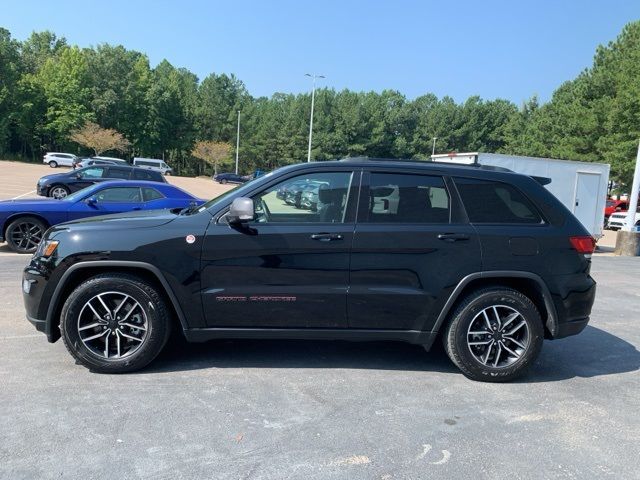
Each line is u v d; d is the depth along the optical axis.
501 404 4.07
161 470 2.98
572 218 4.65
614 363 5.19
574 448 3.42
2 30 82.31
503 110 91.69
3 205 10.03
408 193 4.47
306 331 4.38
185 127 90.44
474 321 4.46
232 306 4.28
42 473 2.91
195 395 3.98
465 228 4.41
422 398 4.12
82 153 79.50
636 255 15.02
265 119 92.94
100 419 3.54
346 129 84.88
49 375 4.25
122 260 4.17
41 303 4.25
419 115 94.00
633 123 27.44
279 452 3.22
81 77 76.62
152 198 11.02
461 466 3.15
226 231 4.25
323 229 4.30
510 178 4.62
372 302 4.34
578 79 40.59
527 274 4.42
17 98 73.06
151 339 4.30
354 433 3.50
